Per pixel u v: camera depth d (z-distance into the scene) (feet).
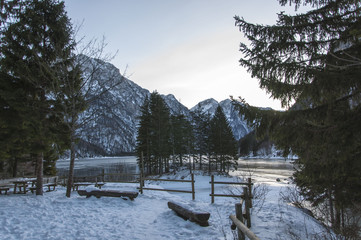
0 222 20.21
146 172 137.28
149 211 27.45
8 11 30.78
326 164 14.02
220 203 31.22
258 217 24.52
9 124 31.73
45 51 32.71
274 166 180.55
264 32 16.48
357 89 12.46
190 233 19.65
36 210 24.73
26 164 81.10
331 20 15.51
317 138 13.35
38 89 34.01
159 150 122.42
